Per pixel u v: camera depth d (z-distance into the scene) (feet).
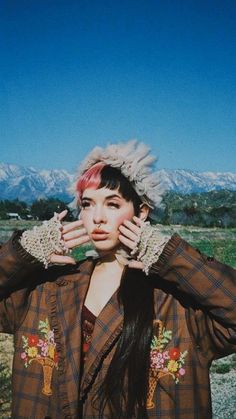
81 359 7.06
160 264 6.68
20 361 7.39
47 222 7.17
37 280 7.62
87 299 7.39
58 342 7.11
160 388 6.89
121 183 7.20
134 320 6.83
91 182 7.23
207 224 175.42
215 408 20.15
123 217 7.23
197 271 6.54
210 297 6.55
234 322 6.53
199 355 7.08
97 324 7.00
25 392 7.27
